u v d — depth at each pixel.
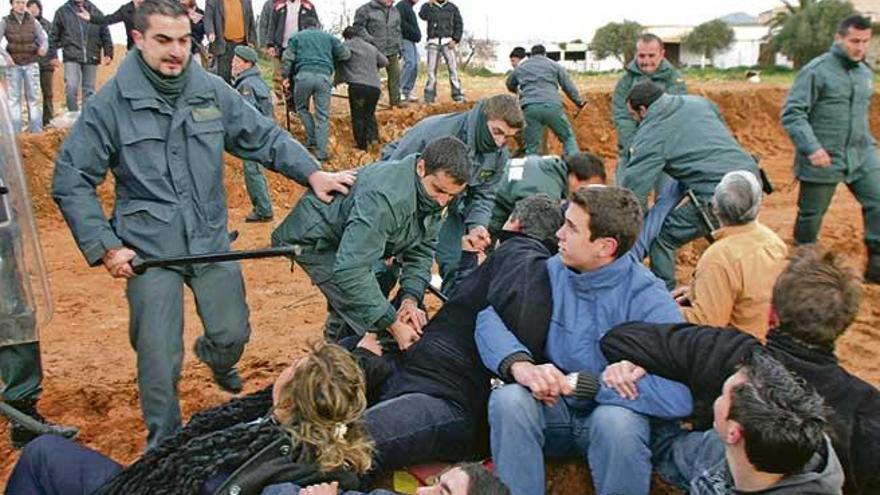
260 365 7.09
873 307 8.02
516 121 5.86
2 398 5.34
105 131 4.59
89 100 4.63
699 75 28.09
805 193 8.40
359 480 3.63
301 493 3.33
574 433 4.26
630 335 3.97
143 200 4.68
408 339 4.68
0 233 4.88
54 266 10.40
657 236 6.91
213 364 5.18
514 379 4.10
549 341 4.25
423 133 6.05
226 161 13.82
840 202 14.13
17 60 12.89
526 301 4.28
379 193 4.57
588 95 19.00
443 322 4.50
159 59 4.51
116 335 8.04
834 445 3.57
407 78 16.34
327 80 13.41
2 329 4.97
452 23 16.14
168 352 4.72
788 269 3.78
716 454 3.85
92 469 3.91
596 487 4.05
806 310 3.65
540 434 4.07
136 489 3.64
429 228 4.89
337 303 5.05
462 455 4.32
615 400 4.02
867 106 8.21
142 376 4.74
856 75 8.09
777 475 3.15
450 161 4.51
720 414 3.23
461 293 4.54
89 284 9.69
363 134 14.42
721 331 3.94
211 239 4.80
